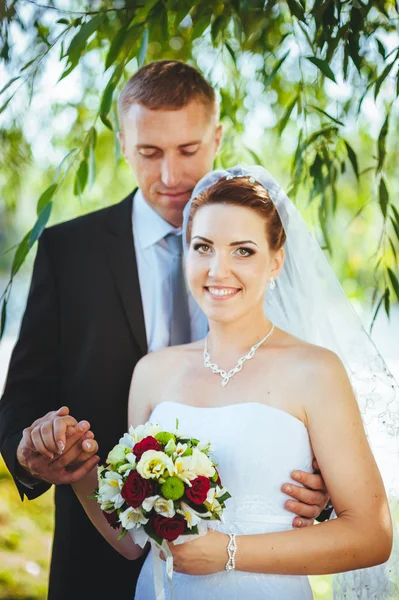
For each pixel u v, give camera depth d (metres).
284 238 2.53
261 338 2.50
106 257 3.00
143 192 2.96
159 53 3.84
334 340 2.63
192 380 2.53
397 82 2.85
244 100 3.70
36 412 2.89
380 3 2.90
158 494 2.05
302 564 2.18
